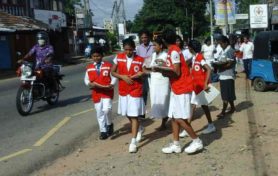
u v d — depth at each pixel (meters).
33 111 12.06
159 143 7.75
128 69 7.32
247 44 17.52
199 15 71.19
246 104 11.25
